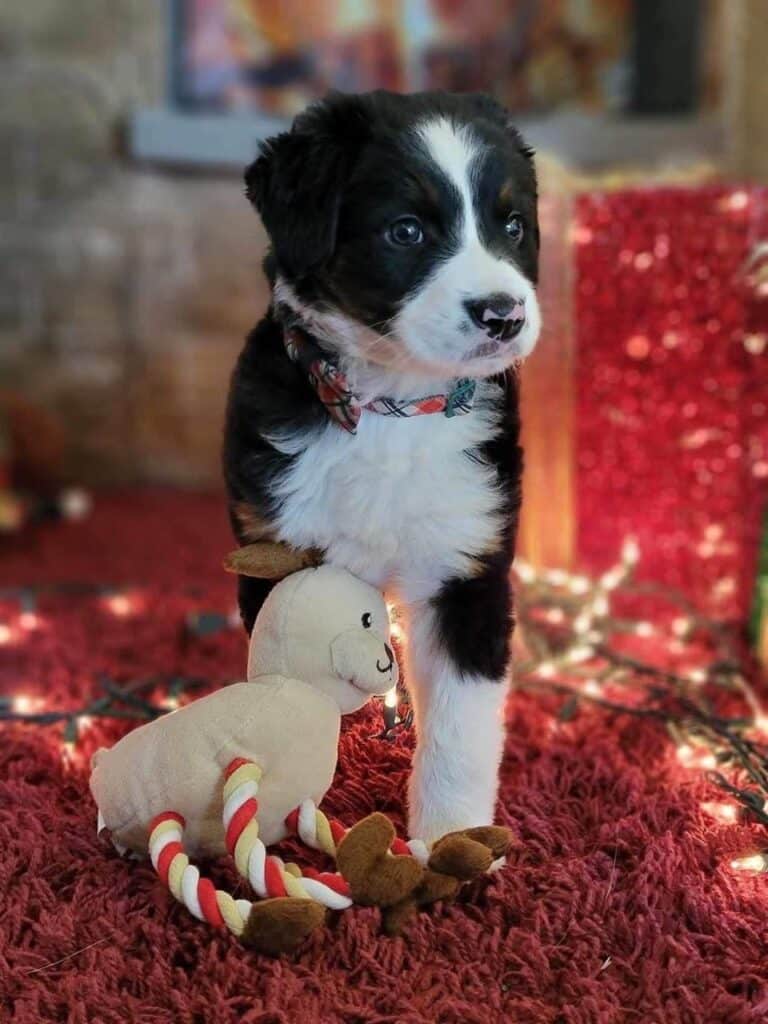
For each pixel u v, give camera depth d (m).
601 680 2.37
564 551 2.91
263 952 1.45
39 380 4.67
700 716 2.17
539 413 2.84
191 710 1.55
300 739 1.52
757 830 1.77
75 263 4.60
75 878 1.63
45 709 2.29
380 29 4.46
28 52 4.44
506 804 1.83
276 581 1.64
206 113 4.50
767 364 2.68
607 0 4.45
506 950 1.49
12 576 3.45
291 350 1.62
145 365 4.70
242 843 1.44
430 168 1.55
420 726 1.69
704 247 2.65
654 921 1.53
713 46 4.44
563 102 4.56
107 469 4.76
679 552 2.86
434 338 1.47
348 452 1.59
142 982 1.43
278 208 1.58
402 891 1.50
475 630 1.66
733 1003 1.38
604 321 2.76
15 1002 1.39
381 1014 1.38
